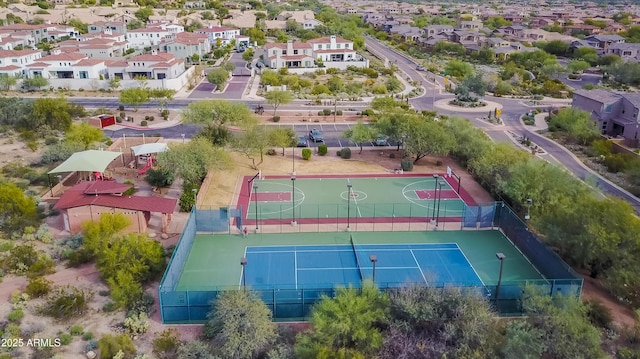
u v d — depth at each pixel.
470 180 76.25
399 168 81.06
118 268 46.44
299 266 51.78
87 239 50.50
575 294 42.47
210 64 180.12
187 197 63.81
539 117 121.50
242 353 36.81
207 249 54.91
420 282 45.12
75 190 60.34
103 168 67.25
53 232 57.50
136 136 97.44
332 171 79.75
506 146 75.81
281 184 73.88
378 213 64.44
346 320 37.41
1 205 56.72
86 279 47.94
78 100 128.00
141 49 197.88
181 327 41.38
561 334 36.81
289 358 36.53
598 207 49.59
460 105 132.88
